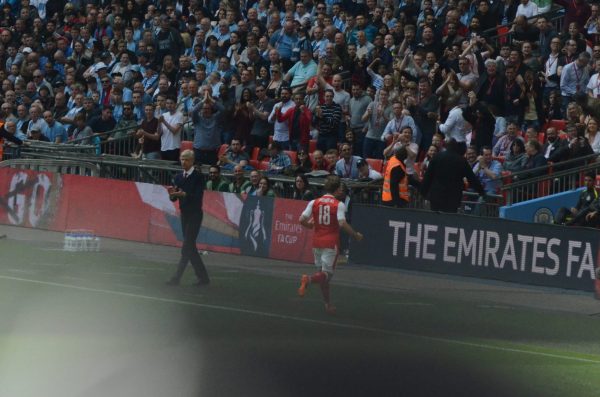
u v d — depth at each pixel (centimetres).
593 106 3762
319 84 4291
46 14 6225
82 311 2538
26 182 4194
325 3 5091
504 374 2030
